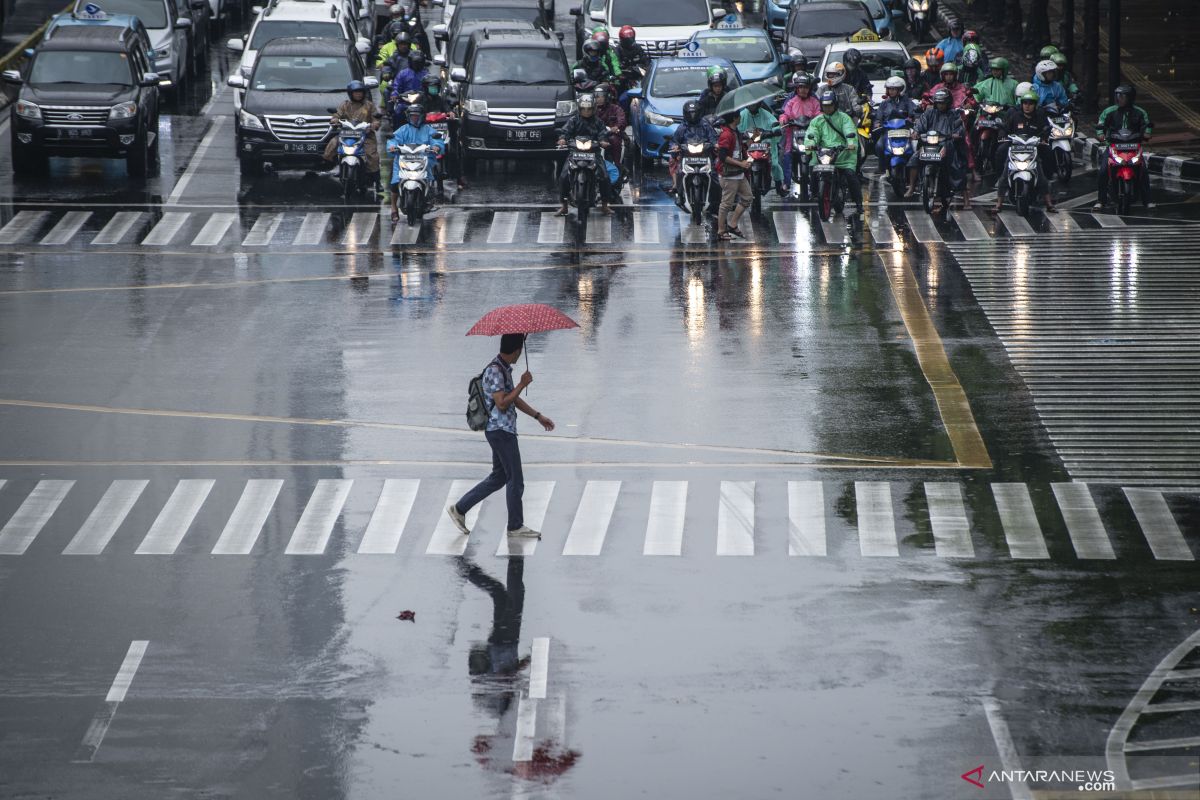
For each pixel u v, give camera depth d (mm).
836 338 67000
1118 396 59062
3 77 103188
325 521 47250
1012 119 90625
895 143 95938
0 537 46031
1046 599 41344
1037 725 34250
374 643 38781
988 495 49281
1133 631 39312
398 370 62812
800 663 37438
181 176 102375
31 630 39562
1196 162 101375
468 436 55094
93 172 103812
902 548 44938
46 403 58625
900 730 34031
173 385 60875
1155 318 69188
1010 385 60531
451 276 78250
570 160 90375
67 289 75562
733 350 65250
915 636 38969
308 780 31984
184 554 44781
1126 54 148000
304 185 100562
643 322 69562
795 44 125188
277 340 67062
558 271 79250
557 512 47875
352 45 109375
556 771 32250
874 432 55344
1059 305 71500
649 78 108062
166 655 38094
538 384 60625
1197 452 53156
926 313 70688
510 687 36281
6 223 89062
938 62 106438
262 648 38500
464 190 100062
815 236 86375
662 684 36344
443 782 31859
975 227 87625
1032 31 144625
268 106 100562
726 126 84688
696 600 41312
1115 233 85312
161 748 33375
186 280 77500
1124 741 33500
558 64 106938
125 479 50781
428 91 103938
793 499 48844
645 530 46375
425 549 45094
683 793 31328
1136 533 46188
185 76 132125
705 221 90500
